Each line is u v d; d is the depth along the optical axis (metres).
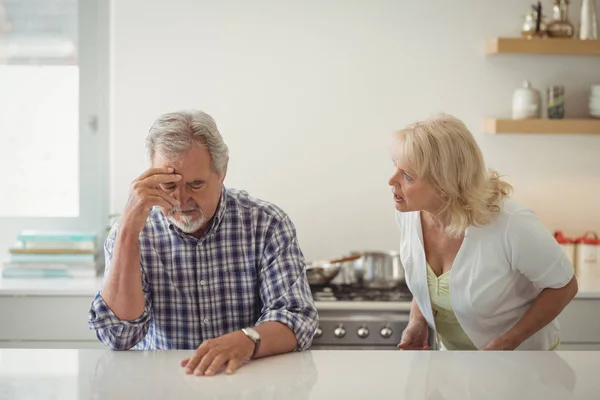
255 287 2.30
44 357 1.98
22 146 4.00
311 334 2.11
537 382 1.80
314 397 1.68
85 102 3.97
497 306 2.50
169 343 2.30
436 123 2.39
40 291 3.49
